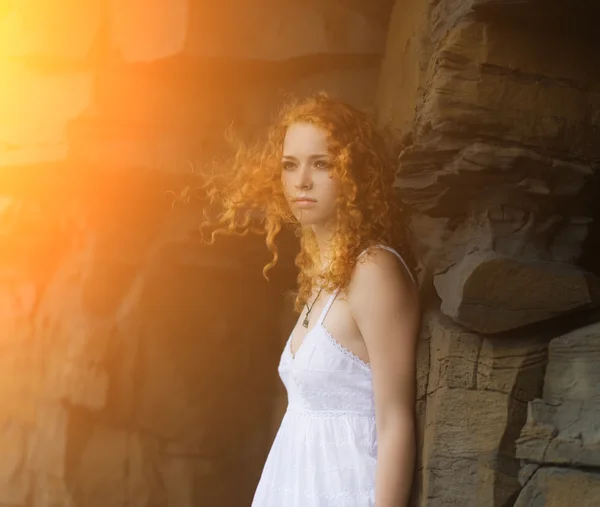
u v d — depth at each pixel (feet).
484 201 6.59
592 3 6.29
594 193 6.68
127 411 14.28
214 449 14.39
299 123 6.64
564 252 6.57
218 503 14.34
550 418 5.83
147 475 14.29
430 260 7.10
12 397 15.34
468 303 6.09
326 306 6.28
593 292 6.11
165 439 14.39
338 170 6.45
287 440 6.40
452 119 6.46
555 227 6.60
